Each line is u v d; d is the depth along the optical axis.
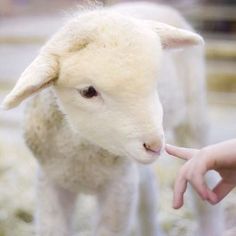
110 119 0.72
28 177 1.59
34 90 0.73
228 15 3.28
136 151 0.71
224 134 2.02
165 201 1.43
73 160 0.84
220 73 2.77
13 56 3.29
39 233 0.88
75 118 0.76
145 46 0.72
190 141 1.20
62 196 0.90
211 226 1.20
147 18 1.08
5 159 1.73
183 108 1.15
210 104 2.53
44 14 5.11
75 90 0.73
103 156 0.83
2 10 5.00
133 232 1.21
